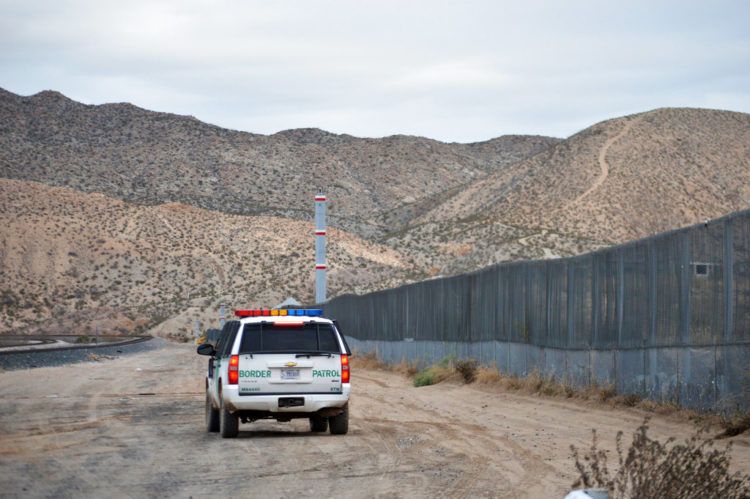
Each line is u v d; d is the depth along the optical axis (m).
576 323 28.41
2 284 176.00
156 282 185.62
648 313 23.72
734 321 19.75
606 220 184.50
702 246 21.09
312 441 19.83
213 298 181.00
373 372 52.38
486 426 22.30
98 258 188.00
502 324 35.47
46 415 26.28
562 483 14.15
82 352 79.44
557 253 166.88
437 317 45.25
